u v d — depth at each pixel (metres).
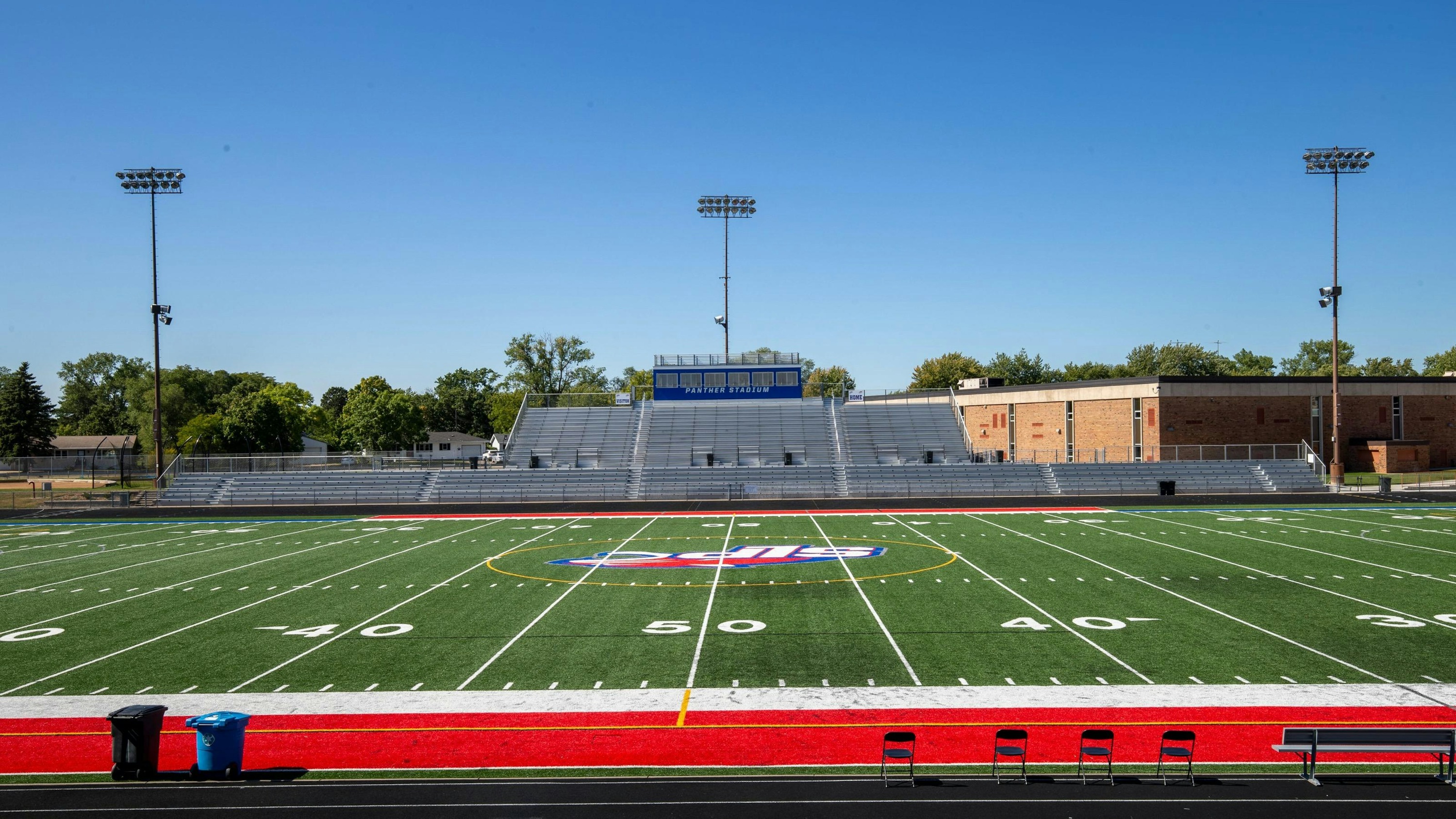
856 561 28.52
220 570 28.34
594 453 59.00
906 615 20.94
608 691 15.80
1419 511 40.12
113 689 16.23
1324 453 58.66
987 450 66.31
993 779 11.99
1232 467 52.75
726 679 16.36
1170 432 56.16
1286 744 11.80
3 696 15.94
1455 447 62.75
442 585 25.33
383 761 12.86
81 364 144.25
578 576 26.48
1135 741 13.29
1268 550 29.53
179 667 17.53
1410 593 22.62
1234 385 57.53
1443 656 17.19
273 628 20.41
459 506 48.56
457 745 13.45
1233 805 11.12
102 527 40.94
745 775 12.23
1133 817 10.80
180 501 51.84
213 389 125.12
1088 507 43.62
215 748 12.26
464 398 127.81
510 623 20.62
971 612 21.11
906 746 13.24
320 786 11.98
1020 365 110.31
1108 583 24.36
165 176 54.31
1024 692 15.49
